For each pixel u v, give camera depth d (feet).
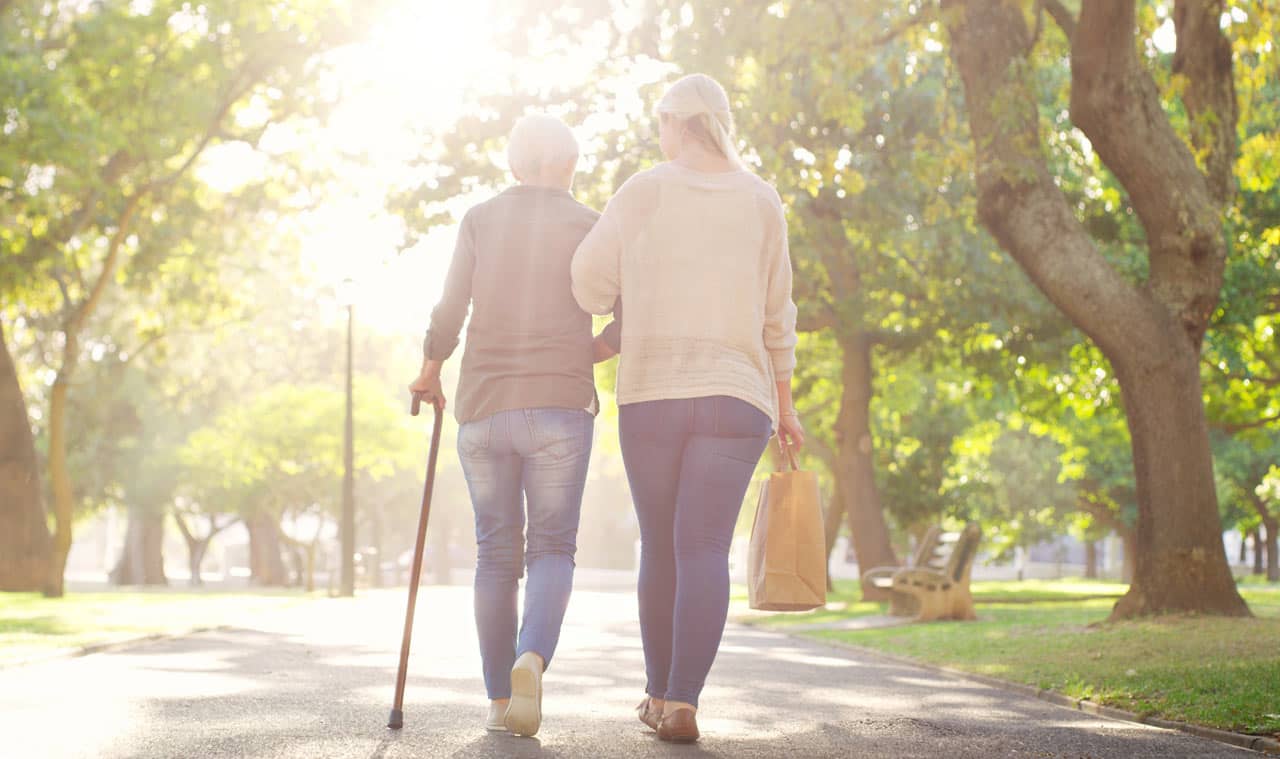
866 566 81.97
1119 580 170.40
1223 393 84.07
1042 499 142.00
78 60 81.92
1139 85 41.39
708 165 15.66
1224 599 40.65
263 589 142.10
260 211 99.25
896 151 73.10
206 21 86.69
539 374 15.75
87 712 18.48
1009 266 75.97
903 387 102.27
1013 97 41.65
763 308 15.62
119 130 80.33
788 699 22.40
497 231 16.15
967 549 53.67
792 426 16.31
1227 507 158.92
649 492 15.39
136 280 99.09
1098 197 76.79
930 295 75.10
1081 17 41.19
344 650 33.04
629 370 15.24
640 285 15.28
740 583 165.58
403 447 134.10
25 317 127.65
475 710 18.43
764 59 45.14
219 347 160.86
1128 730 19.53
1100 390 88.63
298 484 136.56
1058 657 31.45
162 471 164.35
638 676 26.04
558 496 15.69
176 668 26.89
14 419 92.79
